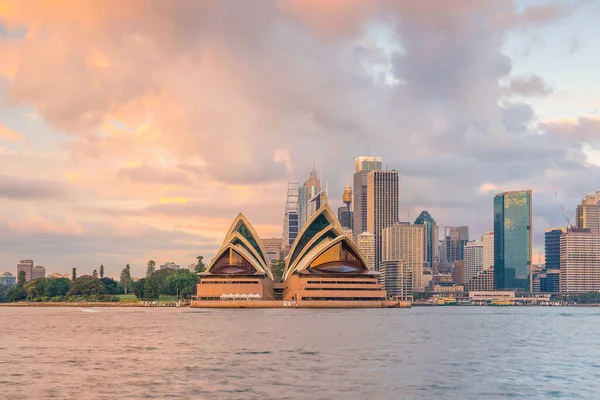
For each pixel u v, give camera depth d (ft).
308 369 263.08
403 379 239.91
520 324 626.64
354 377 243.19
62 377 242.78
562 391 218.79
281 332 453.17
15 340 398.21
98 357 304.50
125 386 223.92
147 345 359.87
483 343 385.91
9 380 236.22
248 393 212.23
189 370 260.01
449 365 278.67
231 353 318.24
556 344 384.68
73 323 580.30
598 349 354.33
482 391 217.97
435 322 629.10
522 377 246.88
